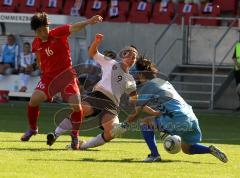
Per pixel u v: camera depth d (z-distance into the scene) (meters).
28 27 44.84
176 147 20.23
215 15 47.38
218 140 28.09
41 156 20.72
